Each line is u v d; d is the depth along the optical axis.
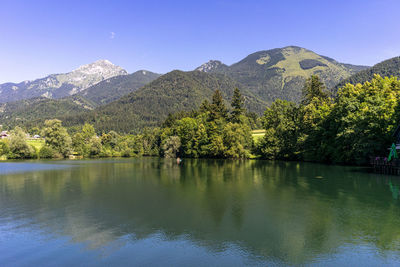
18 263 14.33
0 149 104.56
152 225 20.00
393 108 51.88
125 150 139.38
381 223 20.05
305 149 78.25
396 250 15.51
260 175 47.84
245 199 28.12
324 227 19.27
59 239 17.52
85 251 15.66
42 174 53.56
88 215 22.84
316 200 27.36
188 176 48.00
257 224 20.02
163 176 48.53
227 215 22.33
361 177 42.94
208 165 73.50
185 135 117.81
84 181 42.88
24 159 109.00
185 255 15.02
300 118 84.00
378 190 32.12
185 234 18.12
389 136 51.00
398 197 28.41
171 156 119.56
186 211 23.61
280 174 48.81
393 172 46.44
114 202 27.44
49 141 117.06
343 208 24.20
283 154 88.19
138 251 15.59
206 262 14.23
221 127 106.56
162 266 13.82
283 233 18.17
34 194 32.22
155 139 146.62
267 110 98.62
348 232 18.28
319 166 62.72
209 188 34.91
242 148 97.62
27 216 22.80
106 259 14.63
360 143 52.56
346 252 15.30
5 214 23.48
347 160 61.16
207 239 17.25
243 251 15.50
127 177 47.50
